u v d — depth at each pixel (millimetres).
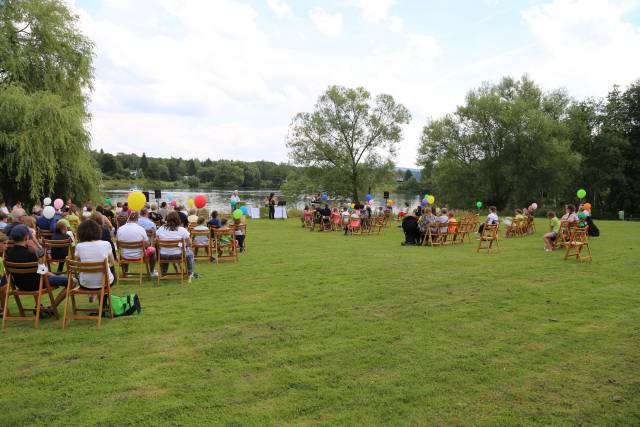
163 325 6051
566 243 11445
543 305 7008
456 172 41812
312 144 41281
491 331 5789
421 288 8219
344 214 18734
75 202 20734
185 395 4074
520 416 3717
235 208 27875
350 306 6996
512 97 42281
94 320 6293
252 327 5969
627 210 45062
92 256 6230
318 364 4762
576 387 4219
